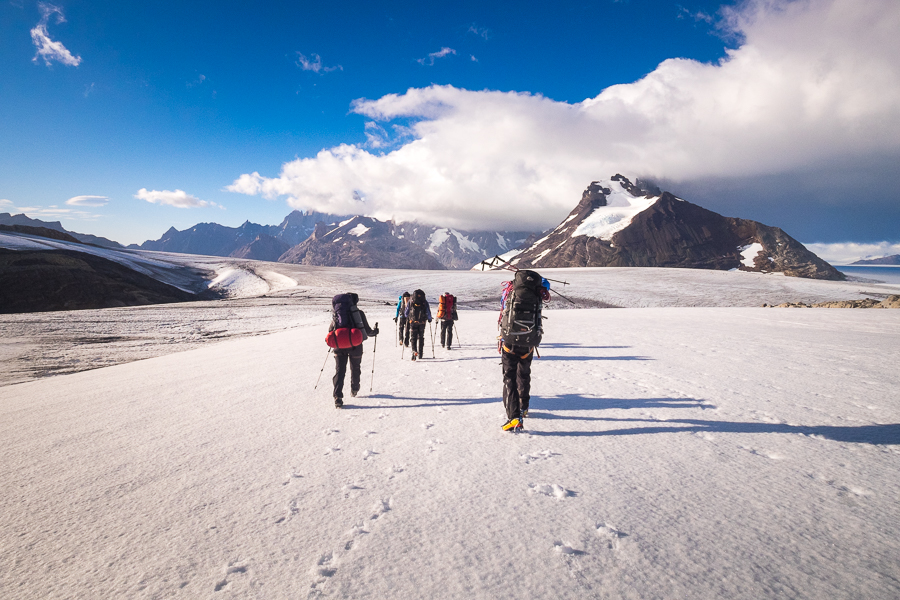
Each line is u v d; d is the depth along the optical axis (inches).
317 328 875.4
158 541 93.7
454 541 90.2
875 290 2795.3
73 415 222.4
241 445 158.4
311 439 162.7
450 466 131.9
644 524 95.0
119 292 2242.9
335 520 100.5
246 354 476.4
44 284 2133.4
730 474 121.3
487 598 72.0
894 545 84.3
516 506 105.0
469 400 217.8
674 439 152.3
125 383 327.9
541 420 179.2
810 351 366.6
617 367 301.9
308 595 74.2
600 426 169.0
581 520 97.6
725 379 252.8
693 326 639.1
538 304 167.6
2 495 120.2
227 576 80.6
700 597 70.7
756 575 76.3
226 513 105.6
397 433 166.9
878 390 220.2
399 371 309.7
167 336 877.8
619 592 72.9
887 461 127.3
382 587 76.1
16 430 194.5
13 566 85.6
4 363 597.9
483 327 711.1
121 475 132.9
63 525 102.0
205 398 247.9
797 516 96.7
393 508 105.7
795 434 154.3
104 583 79.4
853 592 70.8
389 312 1475.1
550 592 73.4
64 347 735.1
